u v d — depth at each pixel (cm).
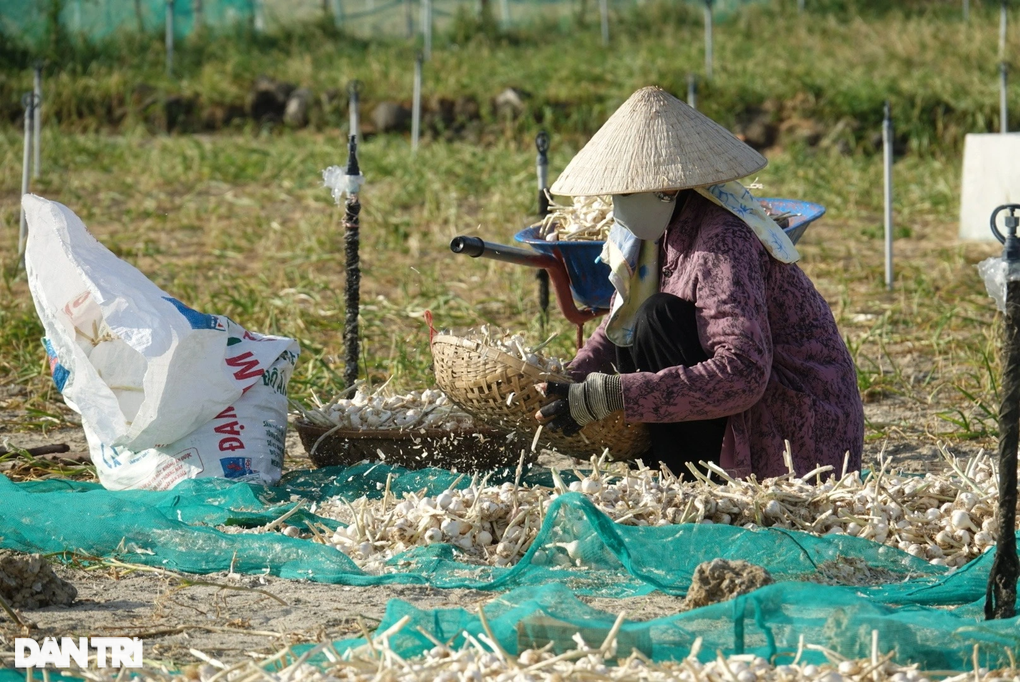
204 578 638
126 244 1900
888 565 629
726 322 708
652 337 730
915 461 952
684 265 738
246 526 717
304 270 1720
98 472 836
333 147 2748
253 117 3111
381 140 2812
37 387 1131
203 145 2756
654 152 723
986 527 666
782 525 670
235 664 495
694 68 3044
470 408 758
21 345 1225
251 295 1493
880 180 2461
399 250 1877
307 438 866
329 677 466
